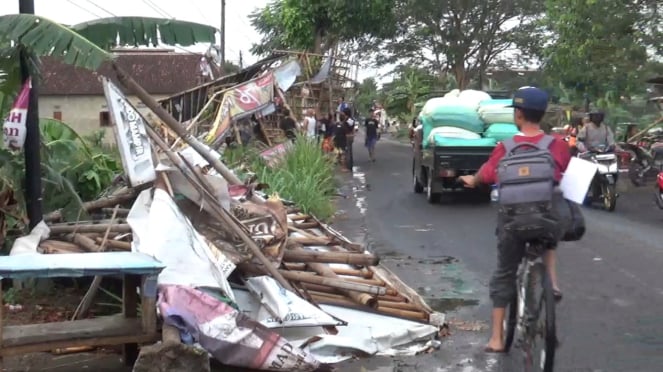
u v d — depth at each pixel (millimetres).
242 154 17281
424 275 9555
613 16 22688
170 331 5508
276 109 23141
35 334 5539
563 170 5582
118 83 8430
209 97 21719
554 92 37656
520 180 5426
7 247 7980
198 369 5262
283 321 6188
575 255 10586
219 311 5785
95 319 6004
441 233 12758
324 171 17750
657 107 28469
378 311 7027
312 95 28438
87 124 43625
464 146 16000
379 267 8156
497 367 6113
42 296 7707
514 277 5891
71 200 8383
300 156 17781
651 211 15227
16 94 7805
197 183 7051
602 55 24234
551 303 5203
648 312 7727
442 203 16781
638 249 10992
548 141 5609
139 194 7254
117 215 8086
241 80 23719
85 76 43844
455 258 10617
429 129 17141
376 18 34000
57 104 43531
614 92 25828
